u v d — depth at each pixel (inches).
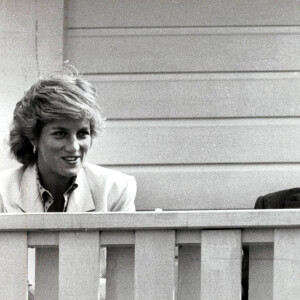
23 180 385.4
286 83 502.3
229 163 497.0
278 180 495.5
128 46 502.6
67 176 376.5
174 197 494.0
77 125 372.2
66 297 331.6
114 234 331.9
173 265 329.1
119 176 393.7
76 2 504.4
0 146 489.4
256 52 502.9
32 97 371.6
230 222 324.5
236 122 499.8
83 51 502.3
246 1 504.4
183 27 503.8
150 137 497.7
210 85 501.4
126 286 336.5
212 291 326.3
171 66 502.0
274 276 324.5
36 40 497.0
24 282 334.0
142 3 504.7
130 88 500.7
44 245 335.0
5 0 498.0
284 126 499.2
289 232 324.2
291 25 504.7
